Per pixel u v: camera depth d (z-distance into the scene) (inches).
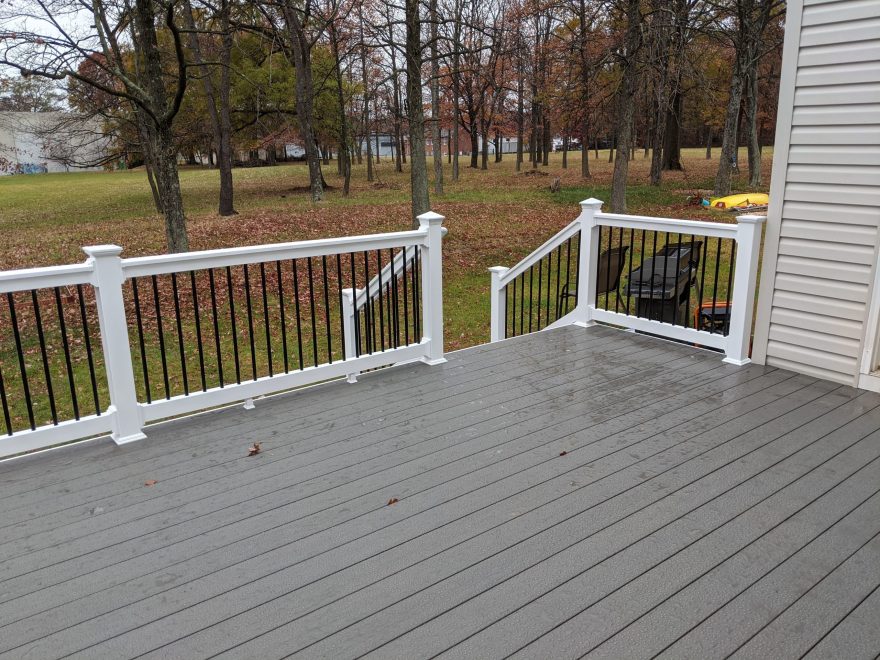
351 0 644.7
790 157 145.8
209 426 131.1
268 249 135.8
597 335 191.5
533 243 507.2
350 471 110.6
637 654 68.2
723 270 384.5
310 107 783.1
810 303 148.6
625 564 83.4
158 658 69.1
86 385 253.3
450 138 1373.0
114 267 118.3
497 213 636.7
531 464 111.5
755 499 98.7
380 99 1215.6
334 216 620.4
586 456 114.0
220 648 70.4
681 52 514.0
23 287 110.7
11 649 70.7
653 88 560.4
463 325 339.6
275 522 95.4
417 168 502.9
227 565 85.3
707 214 583.8
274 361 281.9
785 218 149.4
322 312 353.1
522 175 1093.8
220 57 680.4
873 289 136.7
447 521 94.3
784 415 129.8
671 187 813.2
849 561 83.4
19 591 80.9
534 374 158.1
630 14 517.3
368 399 144.1
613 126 953.5
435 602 77.0
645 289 195.5
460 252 478.6
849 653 68.1
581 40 593.3
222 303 357.1
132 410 124.3
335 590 79.7
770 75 764.0
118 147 669.3
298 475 109.7
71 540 92.0
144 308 343.3
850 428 123.3
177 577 83.0
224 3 456.4
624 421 128.8
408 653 68.9
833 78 135.8
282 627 73.4
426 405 139.7
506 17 767.7
